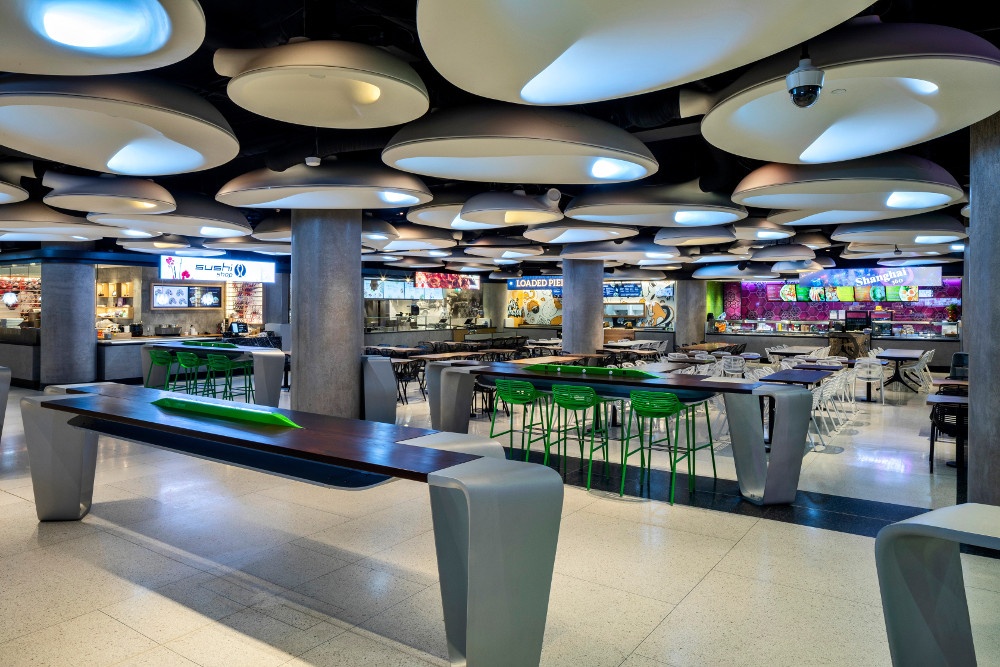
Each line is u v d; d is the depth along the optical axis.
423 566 4.09
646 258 12.66
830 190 5.44
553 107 4.30
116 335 15.61
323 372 8.17
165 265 12.85
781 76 3.18
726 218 7.61
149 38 2.76
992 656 3.02
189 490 5.75
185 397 4.62
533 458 7.16
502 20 2.57
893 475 6.46
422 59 4.95
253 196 6.11
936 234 8.74
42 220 7.84
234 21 4.50
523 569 2.71
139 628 3.29
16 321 14.77
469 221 8.33
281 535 4.63
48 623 3.34
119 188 6.16
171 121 3.82
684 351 16.05
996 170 4.34
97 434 4.70
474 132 4.02
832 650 3.09
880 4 3.62
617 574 3.99
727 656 3.04
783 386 5.71
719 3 2.44
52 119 4.09
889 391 13.41
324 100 3.71
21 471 6.33
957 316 19.48
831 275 18.77
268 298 17.11
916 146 6.84
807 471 6.62
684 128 5.71
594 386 6.82
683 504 5.46
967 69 3.04
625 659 3.01
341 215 8.20
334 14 3.85
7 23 2.59
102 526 4.80
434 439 3.44
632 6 2.48
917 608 2.11
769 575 3.97
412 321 21.17
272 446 3.27
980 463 4.48
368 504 5.37
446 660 3.02
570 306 14.38
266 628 3.30
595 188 6.88
